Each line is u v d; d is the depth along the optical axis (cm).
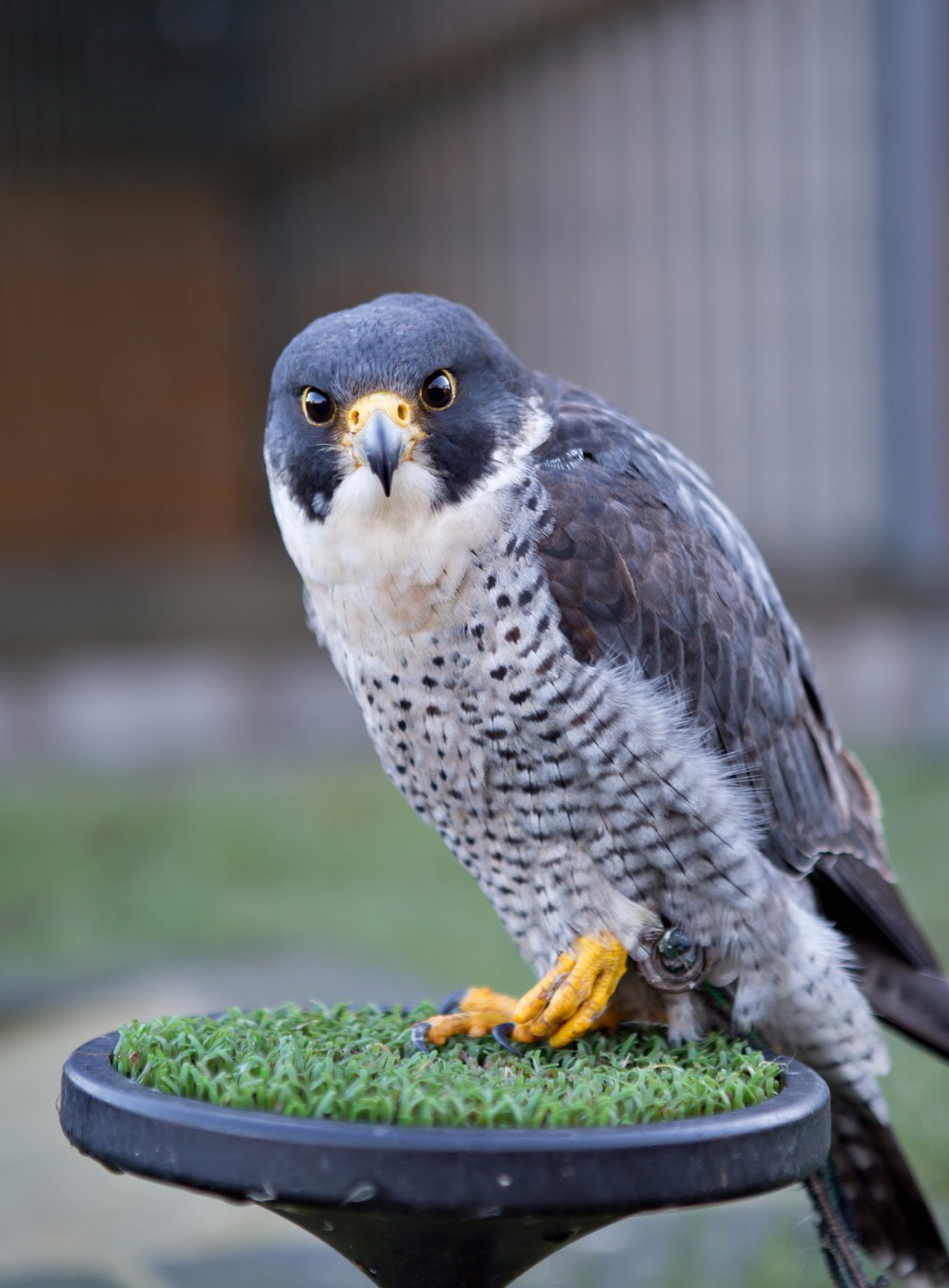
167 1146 210
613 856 306
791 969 312
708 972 313
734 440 1195
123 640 1135
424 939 701
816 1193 309
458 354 310
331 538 306
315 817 934
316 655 1169
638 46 1163
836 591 1170
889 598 1175
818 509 1197
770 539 1190
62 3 1176
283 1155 203
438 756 312
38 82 1183
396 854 857
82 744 1116
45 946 700
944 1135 496
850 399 1190
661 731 298
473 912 750
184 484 1261
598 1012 297
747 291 1180
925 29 1116
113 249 1223
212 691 1144
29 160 1192
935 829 866
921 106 1127
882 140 1147
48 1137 500
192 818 925
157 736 1130
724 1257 435
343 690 1162
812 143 1162
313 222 1227
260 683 1153
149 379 1242
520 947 334
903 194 1142
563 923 314
